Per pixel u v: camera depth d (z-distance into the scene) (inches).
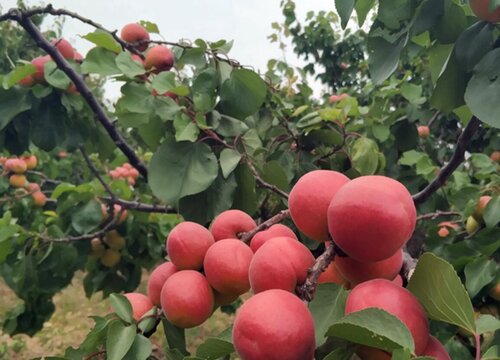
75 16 23.5
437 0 13.1
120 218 29.4
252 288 10.3
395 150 35.0
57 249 28.8
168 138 21.1
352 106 28.2
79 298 77.7
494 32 13.2
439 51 14.9
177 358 14.6
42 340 60.7
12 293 75.3
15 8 23.2
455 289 8.3
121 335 13.0
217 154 23.2
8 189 41.1
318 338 10.0
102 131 29.7
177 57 26.3
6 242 27.5
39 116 26.5
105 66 23.4
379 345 7.9
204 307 13.1
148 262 36.1
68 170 57.6
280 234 12.6
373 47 14.5
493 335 19.2
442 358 8.5
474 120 16.0
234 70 23.2
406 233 9.2
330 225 9.5
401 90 35.0
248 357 8.4
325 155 26.4
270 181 22.9
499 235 22.8
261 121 29.7
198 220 21.1
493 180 28.3
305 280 9.9
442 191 32.8
